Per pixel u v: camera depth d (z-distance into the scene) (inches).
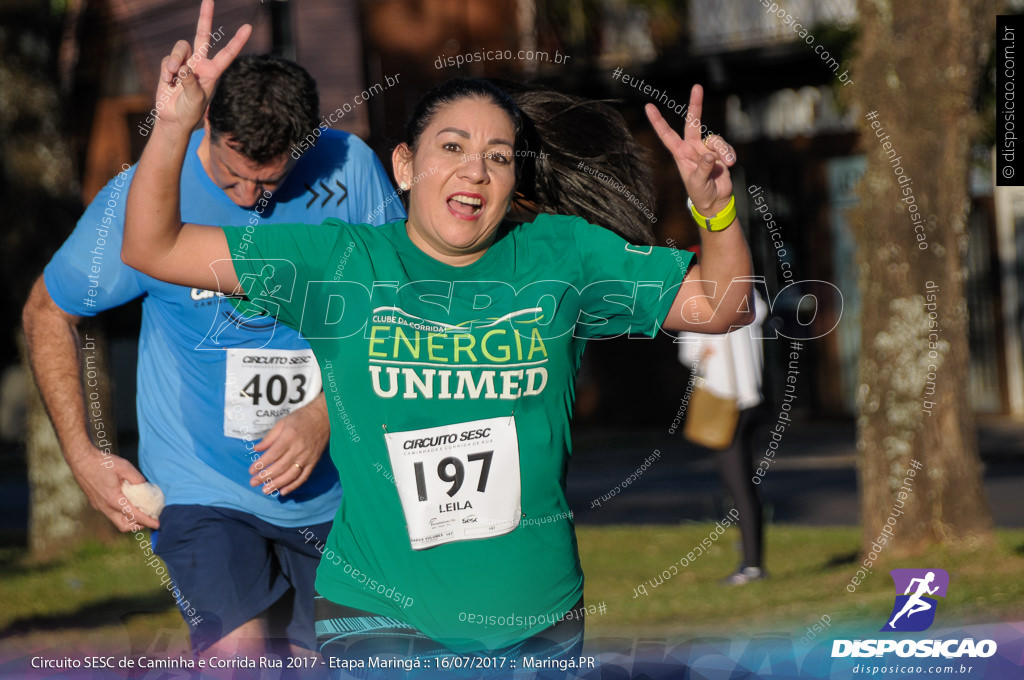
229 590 297.1
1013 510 789.9
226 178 299.3
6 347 1658.5
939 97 594.2
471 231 241.6
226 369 305.3
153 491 302.7
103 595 589.9
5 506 1163.9
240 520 307.7
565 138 327.9
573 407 257.1
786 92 1342.3
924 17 593.3
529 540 246.1
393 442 243.8
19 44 771.4
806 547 648.4
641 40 1206.9
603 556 639.8
